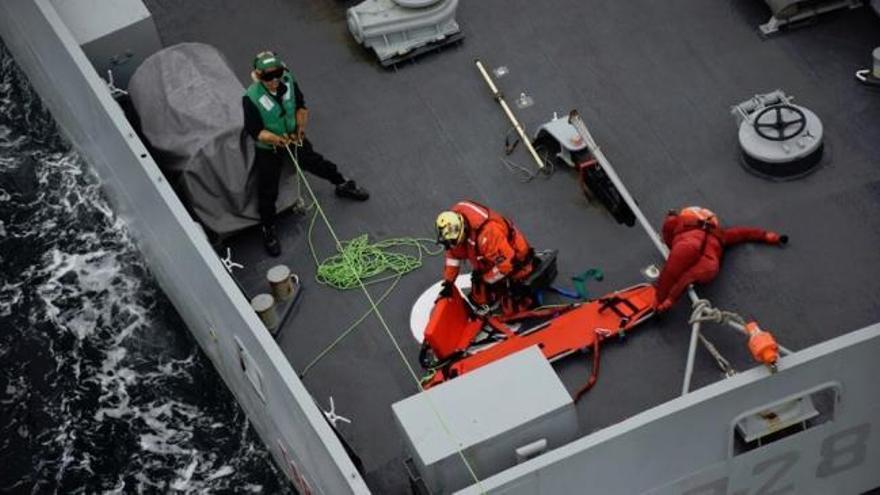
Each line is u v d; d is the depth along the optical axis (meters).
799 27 17.02
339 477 12.29
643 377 14.24
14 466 16.44
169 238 14.78
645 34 17.22
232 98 15.84
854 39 16.81
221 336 14.84
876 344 12.35
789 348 14.39
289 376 12.71
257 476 15.91
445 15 17.12
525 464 11.80
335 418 14.29
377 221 15.85
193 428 16.38
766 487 13.50
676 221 14.46
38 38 16.81
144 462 16.19
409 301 15.16
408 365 14.62
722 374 14.16
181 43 17.12
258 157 15.33
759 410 12.52
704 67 16.81
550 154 16.14
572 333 14.40
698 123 16.30
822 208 15.36
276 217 15.94
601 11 17.52
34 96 19.52
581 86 16.81
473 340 14.51
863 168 15.64
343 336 14.95
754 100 15.90
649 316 14.51
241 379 15.09
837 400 12.73
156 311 17.42
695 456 12.59
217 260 13.55
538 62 17.09
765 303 14.70
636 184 15.83
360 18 17.02
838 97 16.31
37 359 17.23
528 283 14.38
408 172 16.25
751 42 16.97
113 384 16.88
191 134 15.51
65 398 16.86
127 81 17.06
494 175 16.09
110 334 17.30
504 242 14.08
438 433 12.48
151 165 14.34
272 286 15.07
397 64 17.25
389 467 13.92
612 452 12.02
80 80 15.52
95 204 18.31
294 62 17.50
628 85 16.75
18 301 17.72
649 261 15.12
